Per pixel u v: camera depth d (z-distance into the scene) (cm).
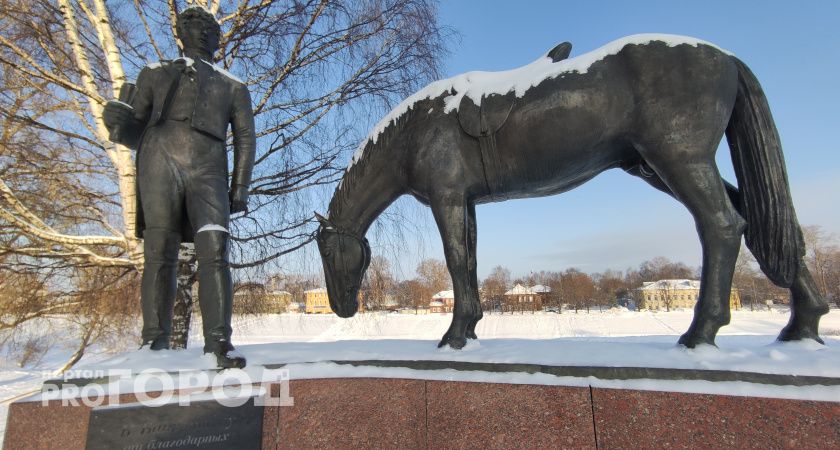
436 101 260
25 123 604
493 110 237
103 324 741
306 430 192
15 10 569
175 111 244
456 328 228
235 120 267
